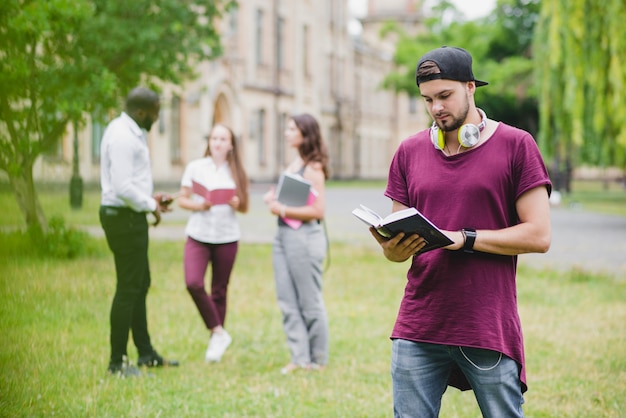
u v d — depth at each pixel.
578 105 20.98
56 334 7.08
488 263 3.60
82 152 28.45
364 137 77.44
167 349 7.90
